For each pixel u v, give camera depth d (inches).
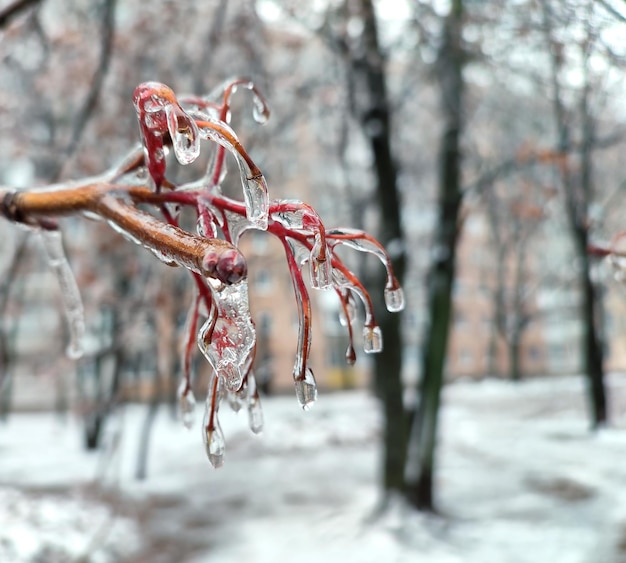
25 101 327.0
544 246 1019.9
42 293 618.2
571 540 264.4
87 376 535.8
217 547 272.4
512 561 243.4
